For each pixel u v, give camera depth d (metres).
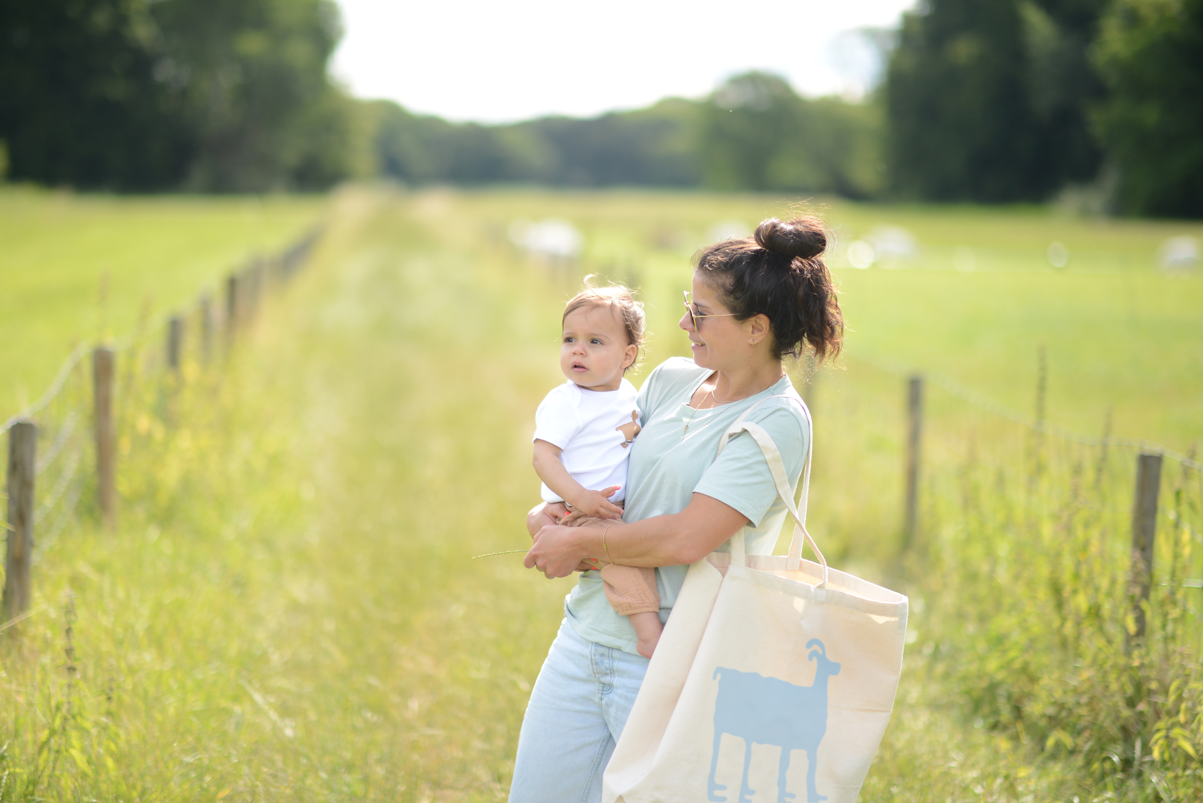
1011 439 8.25
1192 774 3.27
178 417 6.76
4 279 20.36
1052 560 4.26
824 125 107.31
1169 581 3.75
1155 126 53.59
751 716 2.30
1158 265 33.47
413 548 6.14
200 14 75.31
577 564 2.46
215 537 5.94
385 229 42.44
